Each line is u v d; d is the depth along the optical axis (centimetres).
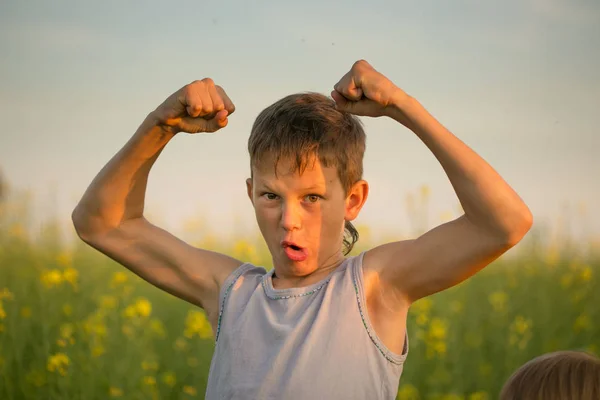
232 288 290
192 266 302
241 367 271
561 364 226
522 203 250
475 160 251
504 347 640
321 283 273
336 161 271
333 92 262
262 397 262
